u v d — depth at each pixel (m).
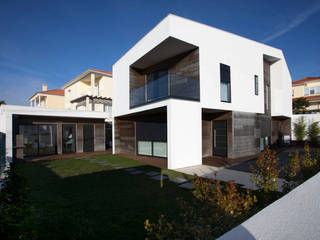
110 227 2.80
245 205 2.45
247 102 10.18
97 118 14.02
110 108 17.27
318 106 20.25
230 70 9.40
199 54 8.16
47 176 6.11
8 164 7.61
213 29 8.74
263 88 11.34
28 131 11.29
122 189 4.64
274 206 2.06
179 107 7.40
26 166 8.06
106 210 3.40
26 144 11.16
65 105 22.23
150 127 10.55
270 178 3.34
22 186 3.96
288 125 15.85
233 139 9.24
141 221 2.96
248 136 10.17
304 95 22.73
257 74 10.95
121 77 11.77
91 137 13.77
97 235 2.60
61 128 12.48
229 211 2.29
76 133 13.13
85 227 2.79
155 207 3.49
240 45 9.95
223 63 9.06
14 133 9.89
